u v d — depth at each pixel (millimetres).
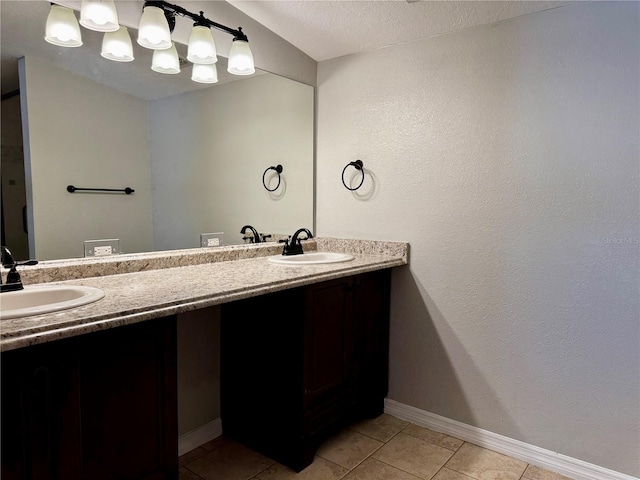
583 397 1869
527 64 1929
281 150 2486
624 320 1762
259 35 2289
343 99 2537
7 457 1050
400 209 2352
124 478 1273
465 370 2186
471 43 2078
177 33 1966
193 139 2111
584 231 1827
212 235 2223
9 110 1546
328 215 2654
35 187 1623
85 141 1752
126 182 1889
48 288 1488
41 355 1087
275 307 1947
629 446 1776
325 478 1869
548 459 1955
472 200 2113
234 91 2238
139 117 1907
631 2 1688
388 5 1983
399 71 2311
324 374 1986
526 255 1979
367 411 2369
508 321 2045
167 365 1363
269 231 2477
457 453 2074
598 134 1776
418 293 2320
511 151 1990
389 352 2447
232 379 2174
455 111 2139
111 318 1156
